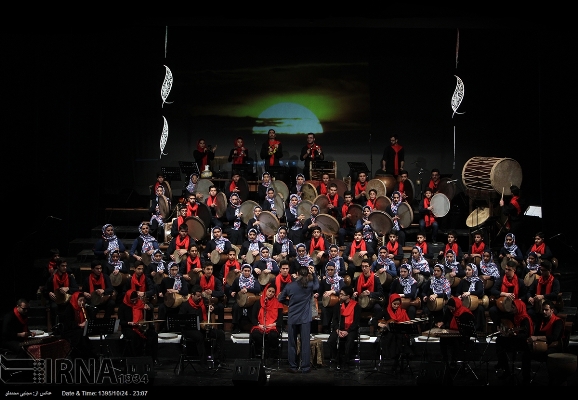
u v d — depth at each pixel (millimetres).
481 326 13156
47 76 16453
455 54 18641
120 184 18547
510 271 13375
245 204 16062
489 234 16297
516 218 15883
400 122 18859
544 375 11812
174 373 11680
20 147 15250
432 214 16312
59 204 16875
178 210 16219
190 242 14906
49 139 16797
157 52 18578
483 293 13273
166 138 18594
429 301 13078
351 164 17375
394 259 14664
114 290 13547
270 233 15500
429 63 18750
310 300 11875
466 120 18672
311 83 18828
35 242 16203
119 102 18516
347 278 13727
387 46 18766
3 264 15219
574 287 14773
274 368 12070
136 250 15008
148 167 18609
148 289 13258
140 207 18156
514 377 11367
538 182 18312
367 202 16312
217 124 18812
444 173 18750
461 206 18516
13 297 15133
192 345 12359
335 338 12273
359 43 18797
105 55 18344
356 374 11688
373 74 18828
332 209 16328
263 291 12648
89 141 17781
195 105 18750
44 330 13414
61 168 16906
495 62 18484
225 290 13562
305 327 11805
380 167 18891
